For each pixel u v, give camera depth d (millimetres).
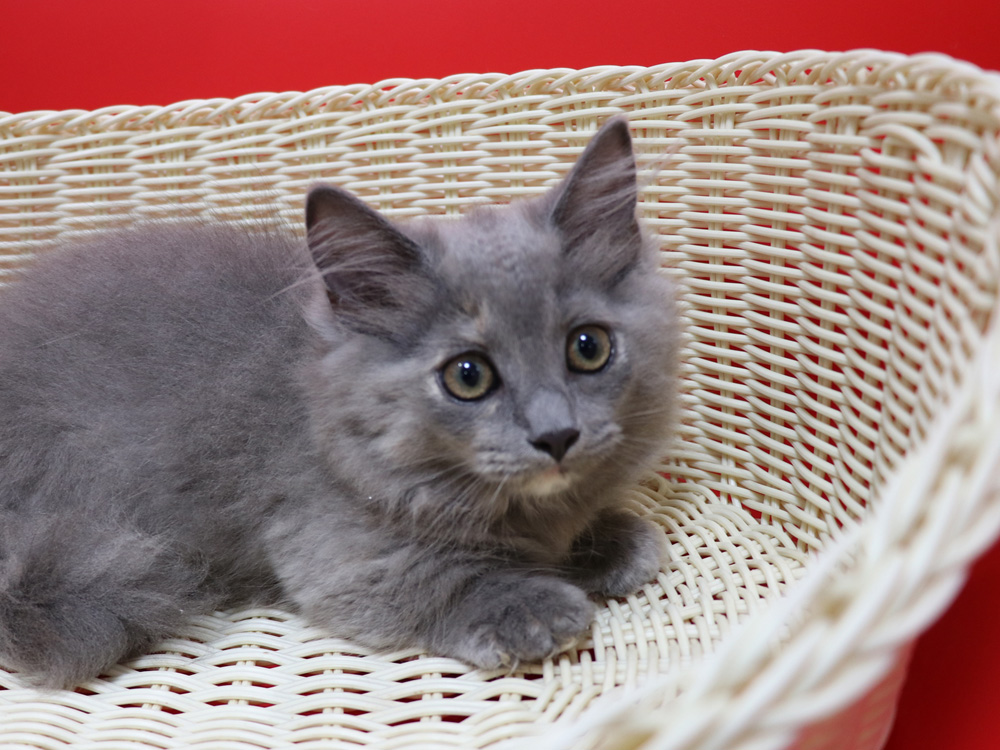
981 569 403
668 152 393
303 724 335
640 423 365
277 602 392
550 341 337
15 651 354
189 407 375
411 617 358
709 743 248
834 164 385
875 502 322
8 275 471
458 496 352
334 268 349
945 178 331
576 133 444
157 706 348
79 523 371
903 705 413
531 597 350
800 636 254
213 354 380
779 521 405
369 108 466
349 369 351
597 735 287
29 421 379
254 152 471
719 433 432
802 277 400
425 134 465
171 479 378
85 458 378
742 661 254
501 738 322
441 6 530
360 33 541
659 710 273
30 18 558
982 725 395
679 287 400
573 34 520
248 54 550
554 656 349
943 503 256
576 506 371
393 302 349
